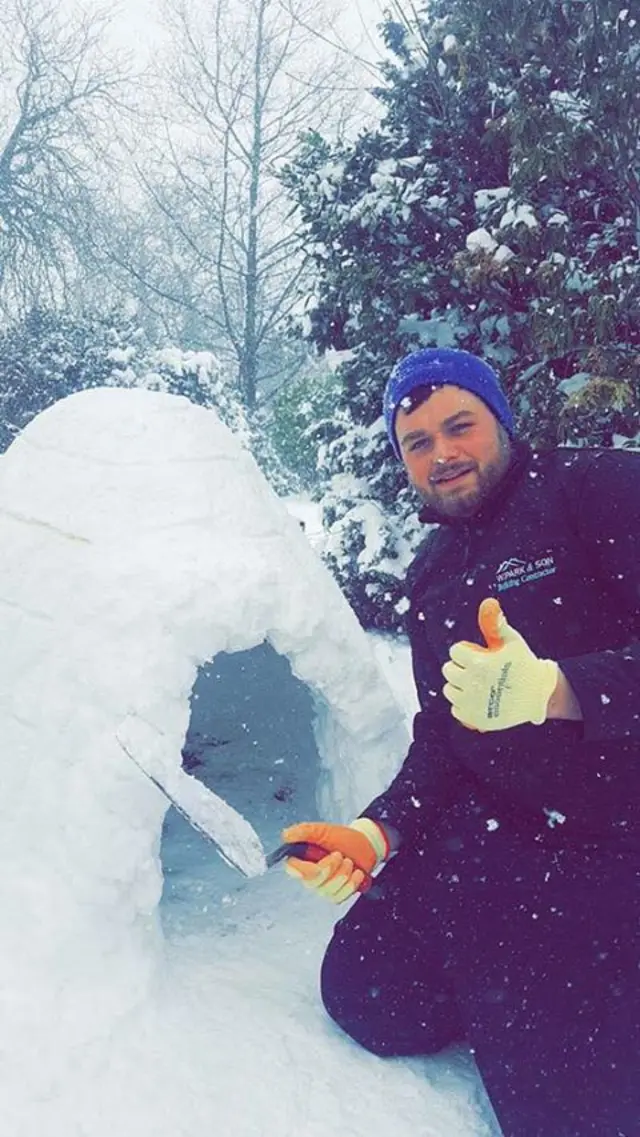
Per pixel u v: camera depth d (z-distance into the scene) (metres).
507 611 1.58
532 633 1.55
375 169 6.49
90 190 18.44
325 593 2.04
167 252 19.61
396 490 6.69
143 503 1.93
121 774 1.67
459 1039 1.77
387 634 6.57
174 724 1.73
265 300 16.84
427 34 6.08
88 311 15.91
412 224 6.14
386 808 1.71
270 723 3.03
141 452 1.99
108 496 1.94
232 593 1.83
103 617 1.79
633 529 1.50
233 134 16.86
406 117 6.60
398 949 1.65
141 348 14.29
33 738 1.80
